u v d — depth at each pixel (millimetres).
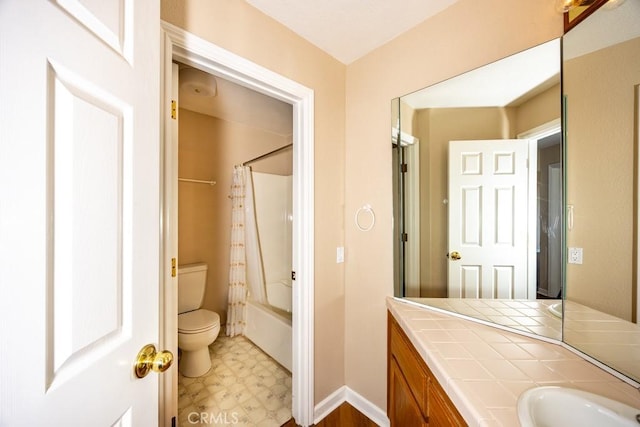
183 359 1896
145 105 619
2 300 337
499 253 1089
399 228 1414
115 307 527
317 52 1471
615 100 788
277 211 2781
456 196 1216
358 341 1593
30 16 362
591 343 811
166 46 918
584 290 850
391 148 1441
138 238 592
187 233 2412
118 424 532
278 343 2057
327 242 1547
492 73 1086
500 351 867
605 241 808
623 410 603
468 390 666
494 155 1102
